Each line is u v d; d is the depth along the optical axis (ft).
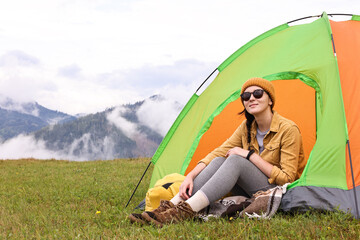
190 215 11.68
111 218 13.76
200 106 19.58
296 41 17.26
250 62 18.45
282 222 10.64
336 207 11.70
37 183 32.68
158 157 20.31
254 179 12.73
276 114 13.76
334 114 13.74
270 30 18.85
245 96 13.65
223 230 10.42
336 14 18.08
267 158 13.42
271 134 13.62
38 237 10.91
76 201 19.94
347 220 10.84
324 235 9.42
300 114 21.11
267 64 17.42
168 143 20.26
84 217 14.44
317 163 12.99
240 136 14.60
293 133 13.23
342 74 14.62
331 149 13.06
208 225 10.73
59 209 17.35
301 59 16.24
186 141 19.54
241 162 12.51
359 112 13.69
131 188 25.63
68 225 12.85
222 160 13.00
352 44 15.75
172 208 11.74
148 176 35.76
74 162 68.64
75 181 33.27
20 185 31.07
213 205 12.57
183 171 18.93
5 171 50.21
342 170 12.69
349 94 14.10
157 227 11.25
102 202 19.13
